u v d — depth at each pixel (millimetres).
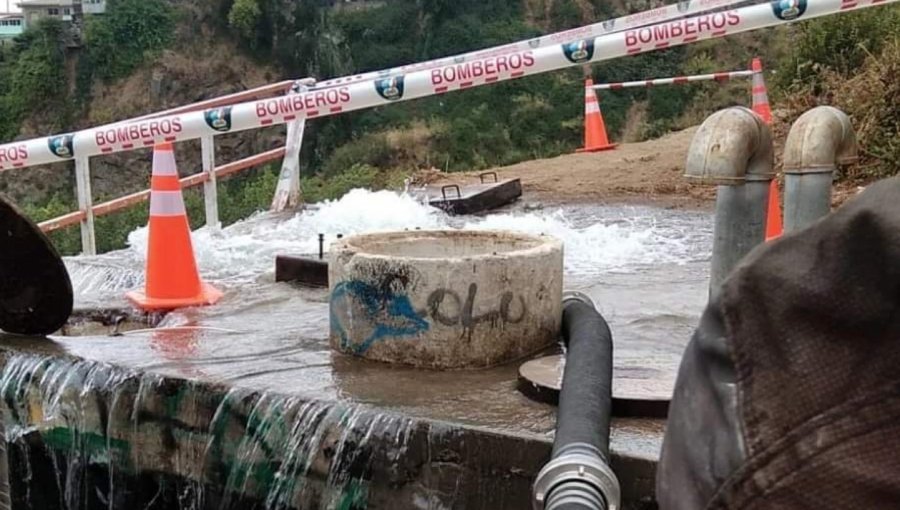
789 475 874
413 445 2844
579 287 5207
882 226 875
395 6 37125
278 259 5516
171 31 36625
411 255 4086
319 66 36125
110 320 4852
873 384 866
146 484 3480
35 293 3996
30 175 33000
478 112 32281
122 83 36062
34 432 3787
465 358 3465
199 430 3320
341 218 8305
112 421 3525
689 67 31062
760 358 923
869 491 848
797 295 912
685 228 7457
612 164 11539
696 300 4828
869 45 11797
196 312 4668
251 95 8648
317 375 3396
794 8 6699
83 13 37938
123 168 34406
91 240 7867
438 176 12055
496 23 36375
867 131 9078
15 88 35906
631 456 2547
